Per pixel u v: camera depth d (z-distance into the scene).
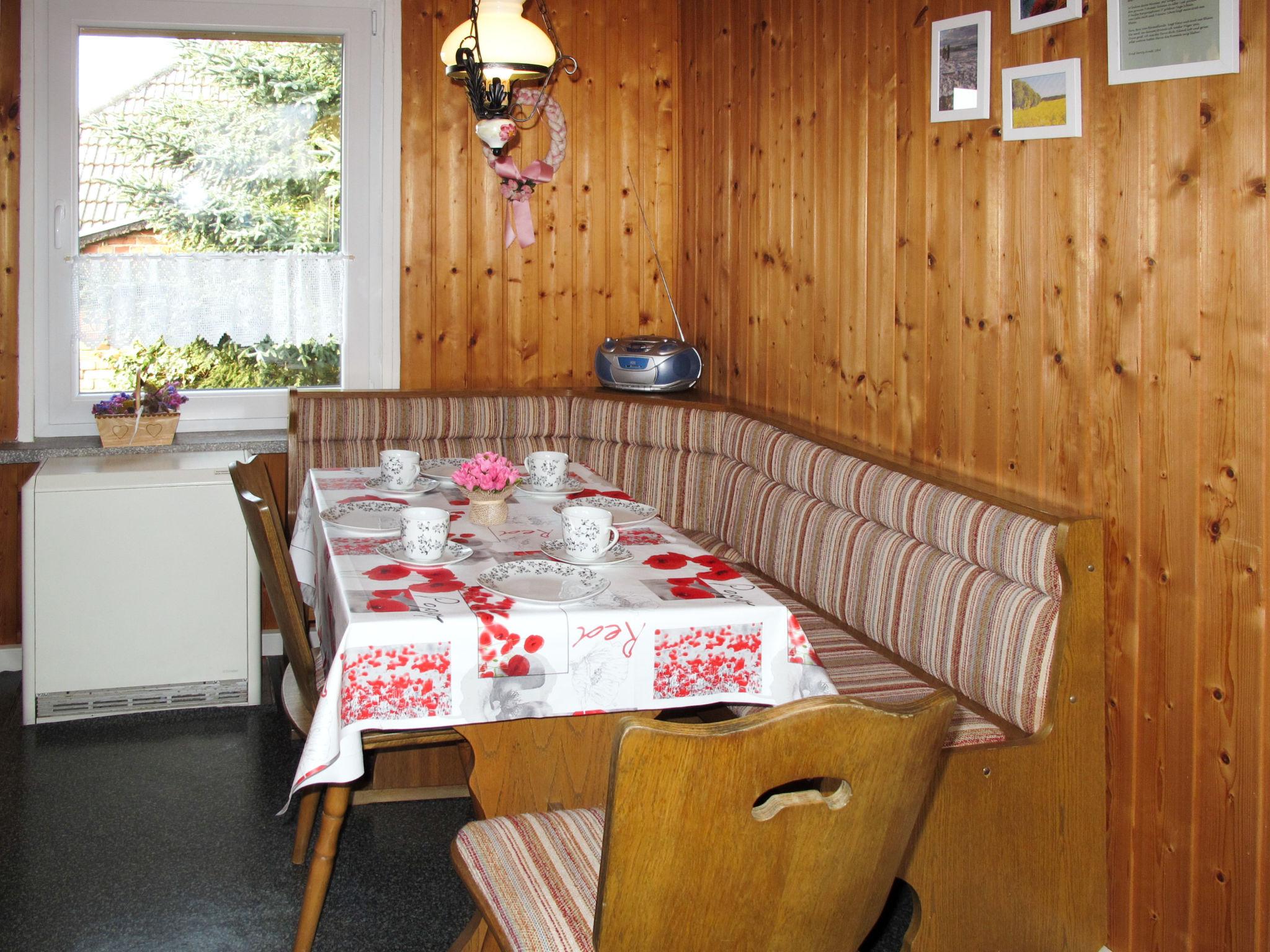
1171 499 2.05
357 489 2.87
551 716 1.96
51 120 3.69
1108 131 2.15
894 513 2.63
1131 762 2.16
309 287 3.94
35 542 3.22
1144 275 2.09
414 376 4.03
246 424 3.98
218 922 2.34
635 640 1.97
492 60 2.46
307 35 3.88
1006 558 2.25
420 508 2.30
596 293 4.12
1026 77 2.34
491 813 2.23
